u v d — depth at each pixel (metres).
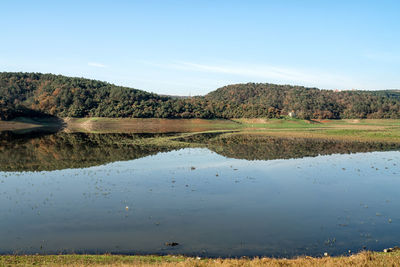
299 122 190.25
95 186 34.81
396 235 21.69
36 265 15.47
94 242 20.47
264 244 20.25
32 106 197.75
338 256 17.97
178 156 57.19
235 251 19.16
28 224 23.56
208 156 57.53
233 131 128.50
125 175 40.47
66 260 16.52
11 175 39.94
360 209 27.67
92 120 174.75
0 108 149.62
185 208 27.69
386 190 34.28
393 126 174.12
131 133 116.50
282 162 51.78
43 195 31.14
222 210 27.22
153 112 190.12
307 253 18.81
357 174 42.50
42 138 90.88
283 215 26.05
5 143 75.75
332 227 23.34
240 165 48.62
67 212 26.28
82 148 67.19
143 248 19.56
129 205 28.30
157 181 37.44
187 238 21.22
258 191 33.59
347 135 99.75
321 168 46.66
